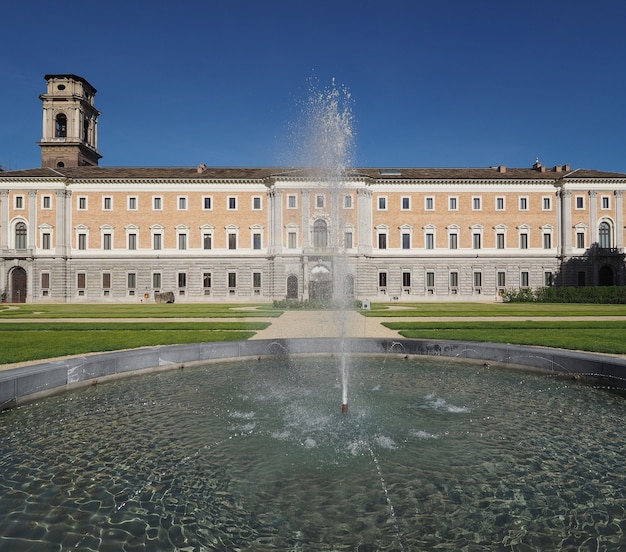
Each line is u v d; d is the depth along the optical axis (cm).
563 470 701
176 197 6250
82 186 6181
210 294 6216
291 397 1109
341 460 738
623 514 580
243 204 6241
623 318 2956
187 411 993
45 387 1070
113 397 1095
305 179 6012
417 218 6319
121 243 6203
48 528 547
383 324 2553
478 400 1075
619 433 852
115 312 3647
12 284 6088
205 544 519
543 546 515
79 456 754
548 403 1041
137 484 658
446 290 6294
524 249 6303
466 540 525
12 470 702
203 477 680
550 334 1958
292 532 542
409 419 941
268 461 735
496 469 705
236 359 1523
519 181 6291
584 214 6228
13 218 6044
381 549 509
